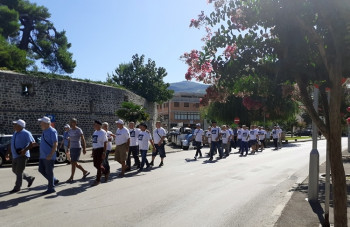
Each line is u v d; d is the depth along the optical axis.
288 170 14.04
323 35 4.53
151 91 54.56
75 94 27.62
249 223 6.37
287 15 4.20
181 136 29.48
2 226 5.93
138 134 13.61
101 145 10.26
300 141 45.28
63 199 8.12
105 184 10.30
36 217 6.51
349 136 22.94
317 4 4.01
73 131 10.78
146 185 10.20
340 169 4.20
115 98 32.09
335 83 4.18
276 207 7.45
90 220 6.36
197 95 91.44
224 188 9.88
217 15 4.64
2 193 8.78
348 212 6.84
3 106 22.53
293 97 5.03
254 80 4.69
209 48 4.68
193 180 11.23
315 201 7.91
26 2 47.09
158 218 6.61
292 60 4.25
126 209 7.25
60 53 47.72
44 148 8.80
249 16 4.43
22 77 23.83
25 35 47.12
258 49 4.58
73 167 10.82
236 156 20.61
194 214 6.97
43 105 25.09
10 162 16.64
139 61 56.06
